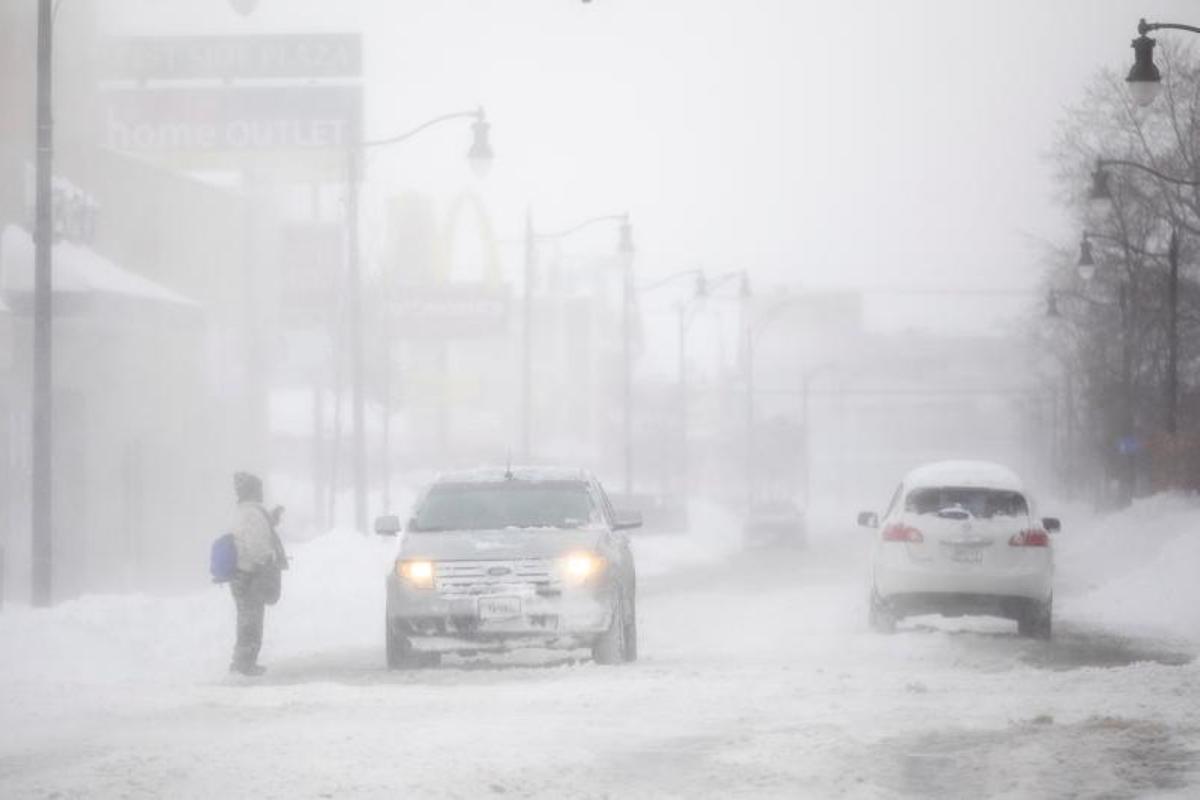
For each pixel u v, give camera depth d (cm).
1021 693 3762
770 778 2672
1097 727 3134
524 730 3173
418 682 4381
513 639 4762
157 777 2683
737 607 8075
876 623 6319
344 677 4653
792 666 4744
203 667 5131
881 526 6303
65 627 5178
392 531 5131
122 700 3822
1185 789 2556
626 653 5125
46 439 6331
